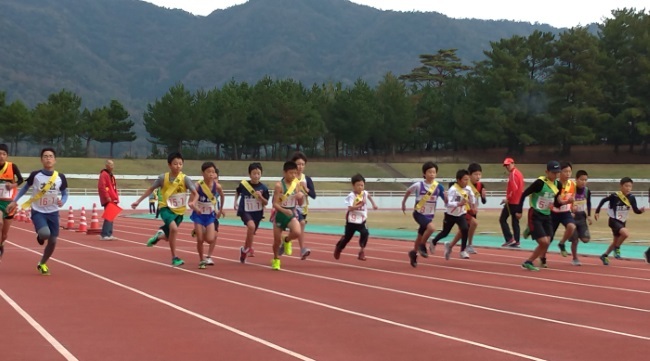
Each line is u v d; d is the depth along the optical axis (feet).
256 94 307.78
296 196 45.11
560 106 272.51
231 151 326.65
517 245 62.49
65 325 26.09
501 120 272.72
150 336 24.32
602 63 273.75
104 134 315.78
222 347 22.74
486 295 34.86
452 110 313.94
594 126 274.16
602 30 289.33
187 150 313.53
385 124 310.65
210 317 28.04
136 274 41.91
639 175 246.27
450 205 50.62
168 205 44.65
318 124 302.66
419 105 330.54
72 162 231.09
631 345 23.56
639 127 265.13
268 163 250.57
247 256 52.85
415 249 47.83
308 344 23.31
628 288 37.91
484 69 289.94
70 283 37.60
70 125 308.19
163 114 295.28
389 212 158.40
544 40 286.25
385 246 66.13
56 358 21.03
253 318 27.91
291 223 44.98
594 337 24.82
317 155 332.80
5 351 21.84
